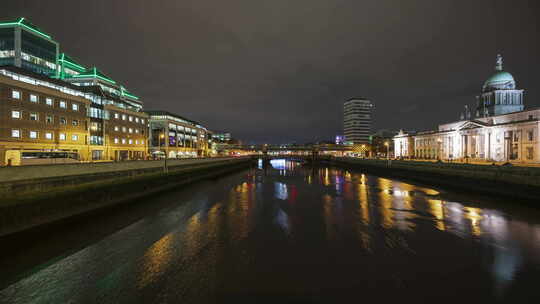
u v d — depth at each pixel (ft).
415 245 57.62
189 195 124.77
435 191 136.77
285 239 61.62
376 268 46.37
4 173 65.62
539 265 47.24
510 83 296.51
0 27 226.79
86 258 50.24
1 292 38.70
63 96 164.35
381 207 97.04
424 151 345.72
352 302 36.11
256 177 223.92
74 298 37.29
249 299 36.81
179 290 39.19
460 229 68.74
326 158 499.10
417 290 39.17
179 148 325.01
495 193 120.16
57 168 81.87
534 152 194.39
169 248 55.72
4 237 60.44
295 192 135.95
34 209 68.18
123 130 224.94
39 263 47.91
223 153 513.45
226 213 87.30
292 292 38.63
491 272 44.73
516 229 68.59
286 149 490.08
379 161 275.59
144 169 131.75
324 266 47.29
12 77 143.13
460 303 35.91
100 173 100.22
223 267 46.75
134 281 41.81
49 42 252.42
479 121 252.83
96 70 272.31
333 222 76.43
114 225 71.77
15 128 135.85
